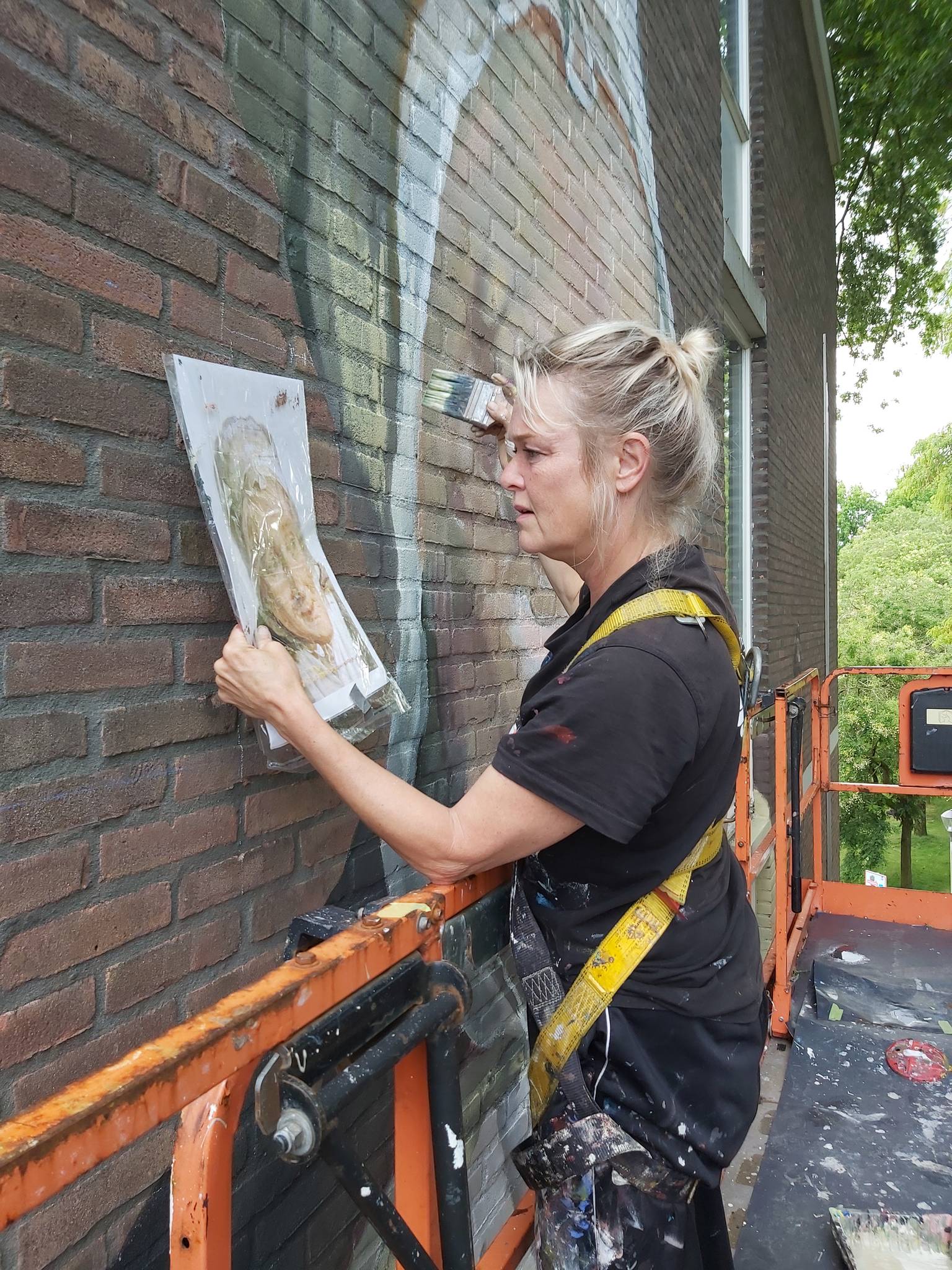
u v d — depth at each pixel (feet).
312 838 5.37
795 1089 9.16
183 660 4.36
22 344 3.53
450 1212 3.13
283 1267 5.06
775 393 23.16
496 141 7.91
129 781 4.03
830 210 37.37
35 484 3.59
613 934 3.68
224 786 4.64
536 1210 4.02
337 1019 2.58
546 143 9.01
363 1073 2.54
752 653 4.41
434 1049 3.12
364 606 5.98
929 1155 8.08
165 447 4.27
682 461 3.86
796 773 11.98
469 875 3.51
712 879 3.96
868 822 77.41
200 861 4.48
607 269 10.79
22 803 3.52
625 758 3.23
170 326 4.30
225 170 4.68
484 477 7.83
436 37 6.88
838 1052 9.78
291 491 4.97
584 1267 3.56
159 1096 1.92
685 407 3.83
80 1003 3.76
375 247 6.10
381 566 6.18
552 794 3.23
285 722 3.81
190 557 4.41
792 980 11.72
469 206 7.41
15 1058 3.46
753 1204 7.49
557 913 3.79
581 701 3.25
